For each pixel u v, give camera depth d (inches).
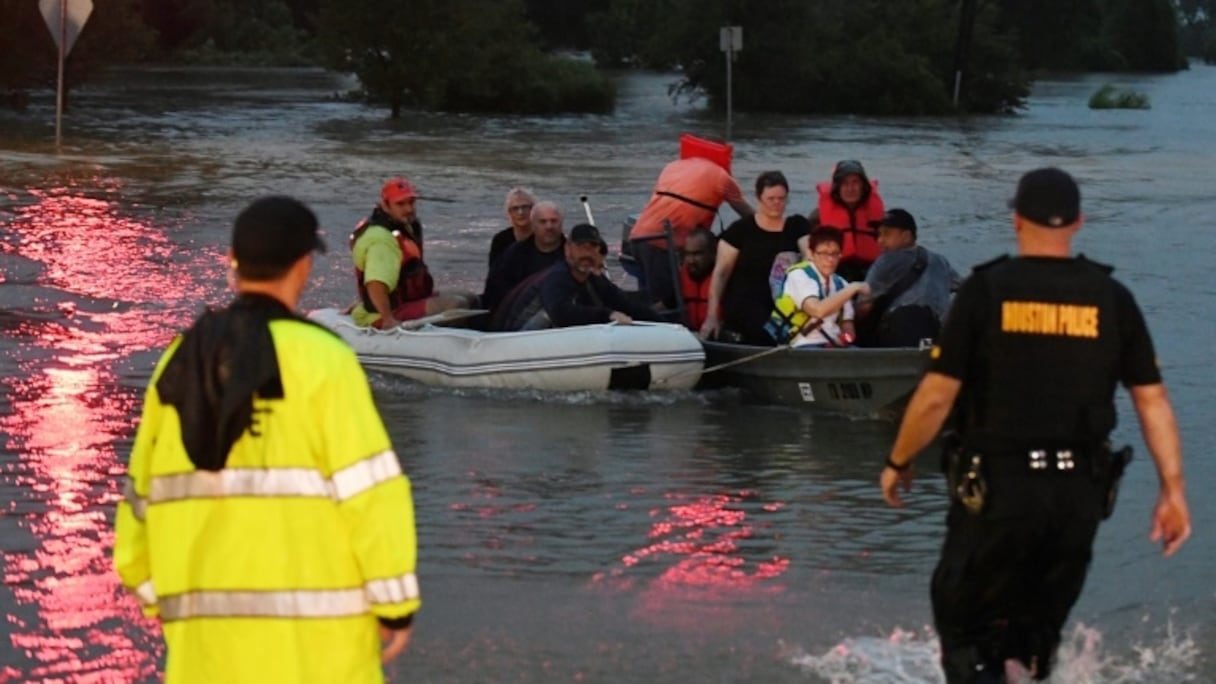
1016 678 336.2
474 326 730.2
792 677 356.5
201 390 235.1
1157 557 453.7
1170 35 6161.4
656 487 527.8
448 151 1990.7
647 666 363.6
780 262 685.3
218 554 235.6
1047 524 292.7
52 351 741.3
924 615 400.2
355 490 233.8
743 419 637.3
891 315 653.9
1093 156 2118.6
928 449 581.3
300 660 236.4
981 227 1314.0
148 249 1085.8
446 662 366.0
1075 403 293.1
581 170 1764.3
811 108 3233.3
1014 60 3427.7
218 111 2573.8
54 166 1642.5
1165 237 1261.1
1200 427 621.9
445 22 2716.5
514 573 434.3
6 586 418.3
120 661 366.6
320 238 250.2
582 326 677.3
